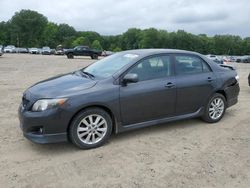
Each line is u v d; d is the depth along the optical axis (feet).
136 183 13.04
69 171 14.02
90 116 16.26
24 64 78.79
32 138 15.51
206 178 13.53
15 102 27.14
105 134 16.83
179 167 14.52
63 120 15.47
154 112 18.31
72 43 423.23
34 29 406.41
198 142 17.70
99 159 15.29
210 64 21.11
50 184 12.89
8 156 15.48
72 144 17.06
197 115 20.39
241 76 59.52
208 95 20.59
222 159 15.46
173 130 19.65
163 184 13.00
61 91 15.79
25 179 13.28
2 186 12.72
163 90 18.33
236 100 22.85
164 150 16.47
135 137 18.30
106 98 16.39
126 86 17.16
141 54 18.52
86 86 16.37
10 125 20.17
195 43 407.64
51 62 91.86
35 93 15.97
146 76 18.04
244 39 420.36
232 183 13.17
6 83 39.19
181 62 19.66
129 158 15.43
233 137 18.61
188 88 19.43
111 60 19.52
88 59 122.72
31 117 15.28
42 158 15.34
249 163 15.07
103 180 13.25
